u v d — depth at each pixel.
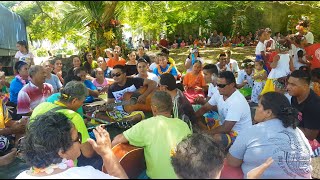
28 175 1.89
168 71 6.36
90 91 4.84
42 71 4.04
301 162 2.22
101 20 3.33
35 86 4.04
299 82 2.94
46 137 1.91
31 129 2.00
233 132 3.21
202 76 5.13
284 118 2.29
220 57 6.28
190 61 6.69
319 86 3.65
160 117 2.56
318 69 3.65
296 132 2.32
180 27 13.20
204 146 2.03
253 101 5.15
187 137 2.21
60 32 3.21
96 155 2.67
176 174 1.81
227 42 12.02
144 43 12.30
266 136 2.26
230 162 2.37
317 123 2.95
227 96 3.32
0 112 3.41
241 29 11.54
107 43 6.48
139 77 4.95
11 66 8.29
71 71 5.20
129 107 4.28
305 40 6.10
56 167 1.92
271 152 2.22
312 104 2.95
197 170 1.77
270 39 5.99
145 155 2.45
